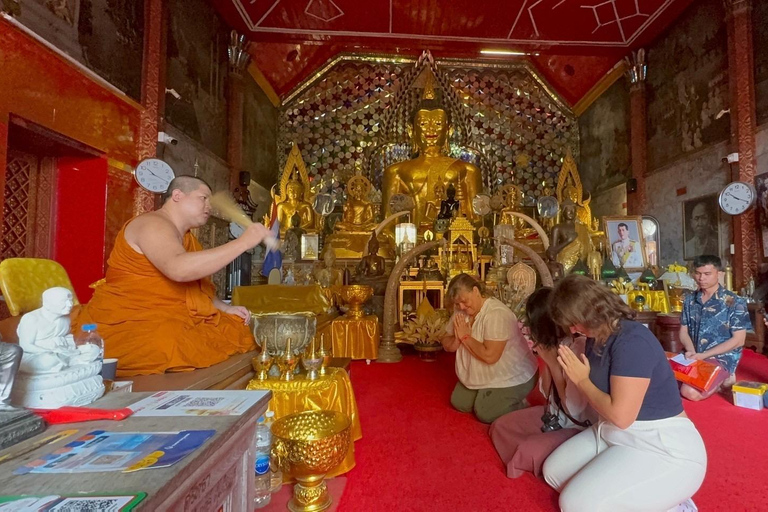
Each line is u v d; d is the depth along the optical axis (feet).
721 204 19.19
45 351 3.39
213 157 22.88
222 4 23.59
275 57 29.12
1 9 10.93
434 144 28.35
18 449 2.59
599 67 30.04
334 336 14.30
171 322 5.60
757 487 5.97
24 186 14.24
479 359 8.47
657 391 4.95
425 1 24.06
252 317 6.86
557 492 5.85
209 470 2.77
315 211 23.84
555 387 6.87
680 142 23.80
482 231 21.97
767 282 17.15
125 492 2.09
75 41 13.69
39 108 12.26
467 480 6.25
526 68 32.27
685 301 11.41
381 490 5.96
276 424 5.51
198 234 19.47
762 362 14.69
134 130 16.80
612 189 29.17
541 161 32.53
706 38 21.94
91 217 14.83
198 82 21.65
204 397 3.78
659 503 4.67
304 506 5.32
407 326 15.40
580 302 5.07
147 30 17.62
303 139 31.71
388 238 24.27
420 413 9.23
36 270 6.52
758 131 19.06
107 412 3.19
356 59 31.65
